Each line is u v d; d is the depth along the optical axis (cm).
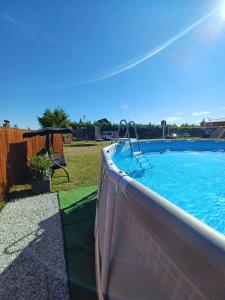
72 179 754
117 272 147
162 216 85
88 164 1070
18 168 753
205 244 62
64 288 250
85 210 464
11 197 578
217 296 58
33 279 266
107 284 163
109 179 170
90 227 388
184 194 386
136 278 118
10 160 662
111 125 4456
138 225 115
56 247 330
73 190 614
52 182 715
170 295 84
